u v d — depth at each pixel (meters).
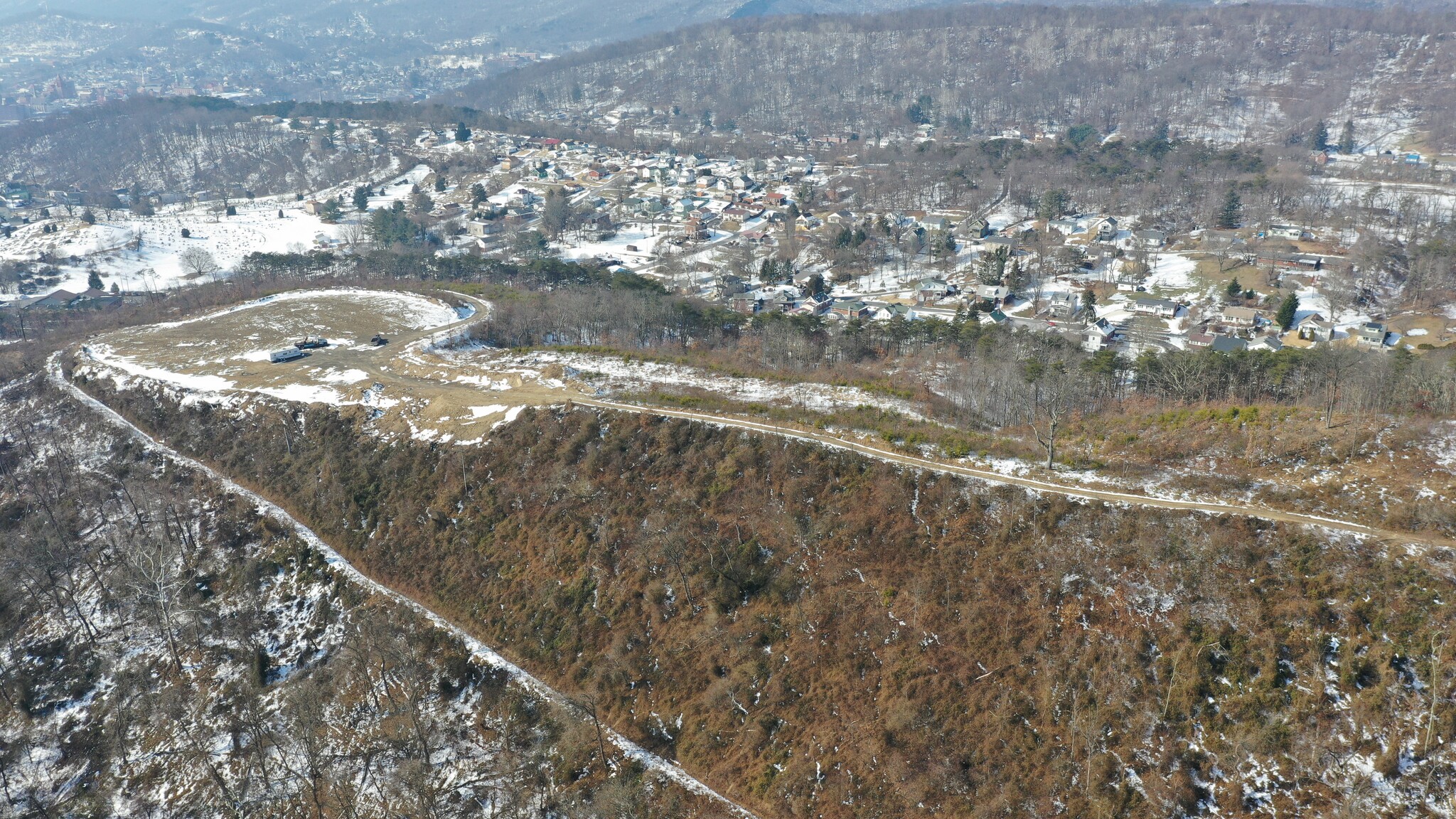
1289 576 55.44
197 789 61.62
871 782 53.31
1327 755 48.03
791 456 74.31
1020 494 65.44
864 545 66.06
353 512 81.88
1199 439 71.94
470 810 57.19
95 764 64.62
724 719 59.09
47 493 91.75
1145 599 56.88
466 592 72.81
